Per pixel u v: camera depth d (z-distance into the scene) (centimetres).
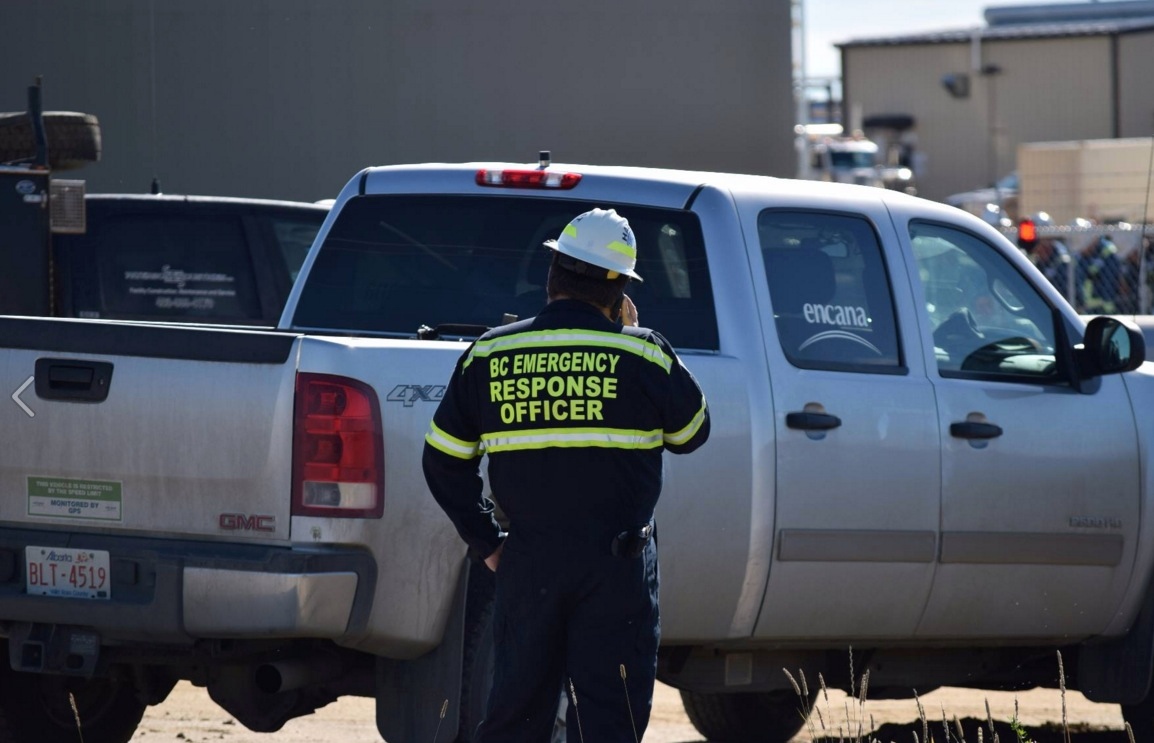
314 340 1848
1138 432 2516
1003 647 2553
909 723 2988
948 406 2342
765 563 2152
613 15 6881
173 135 6400
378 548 1847
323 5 6531
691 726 3023
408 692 1934
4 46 6272
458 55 6694
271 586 1803
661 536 2056
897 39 19712
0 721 2183
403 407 1866
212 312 3744
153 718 2769
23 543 1902
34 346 1911
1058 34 18762
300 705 2059
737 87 7069
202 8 6412
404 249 2331
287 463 1827
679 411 1616
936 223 2488
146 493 1870
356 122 6594
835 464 2208
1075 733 2950
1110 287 6141
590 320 1620
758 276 2223
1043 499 2414
